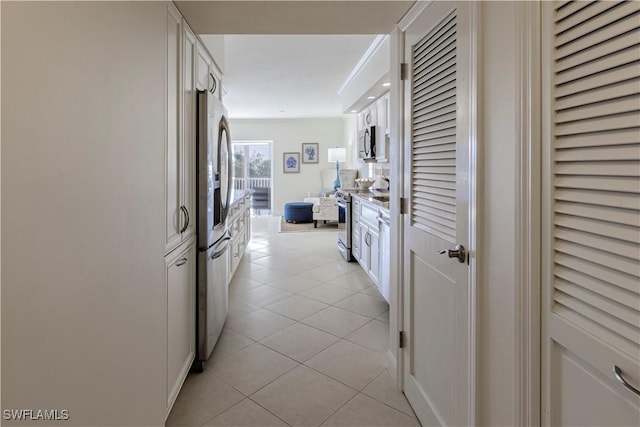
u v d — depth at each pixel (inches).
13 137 24.1
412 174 73.0
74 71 30.8
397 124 80.2
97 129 34.8
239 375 85.4
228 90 240.2
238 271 174.1
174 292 69.7
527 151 38.2
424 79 66.8
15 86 24.2
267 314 122.2
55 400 28.9
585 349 32.2
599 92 30.2
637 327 27.4
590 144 31.3
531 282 38.3
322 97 262.7
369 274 151.0
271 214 384.8
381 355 94.9
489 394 47.6
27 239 25.5
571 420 34.5
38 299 26.7
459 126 53.8
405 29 75.7
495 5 44.5
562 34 34.3
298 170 381.7
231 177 116.6
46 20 27.2
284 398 76.9
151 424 52.2
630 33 27.5
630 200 27.8
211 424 68.9
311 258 199.9
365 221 158.2
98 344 35.6
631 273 27.6
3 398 23.5
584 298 32.4
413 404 72.8
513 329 41.4
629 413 28.4
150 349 51.5
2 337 23.4
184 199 76.5
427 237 66.2
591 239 31.5
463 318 53.2
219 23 77.8
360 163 307.1
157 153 54.1
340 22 77.0
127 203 42.4
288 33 84.2
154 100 52.6
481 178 48.4
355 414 72.1
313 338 104.4
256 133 379.2
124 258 41.6
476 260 49.3
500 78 43.6
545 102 36.3
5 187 23.5
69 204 30.4
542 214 37.2
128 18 42.0
